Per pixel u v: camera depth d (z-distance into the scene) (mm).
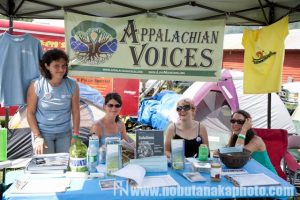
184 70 4059
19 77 3506
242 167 2479
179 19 3979
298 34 14531
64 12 3973
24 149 4895
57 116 3061
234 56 16234
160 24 3984
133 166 2271
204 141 3271
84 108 5480
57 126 3078
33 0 3814
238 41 16047
